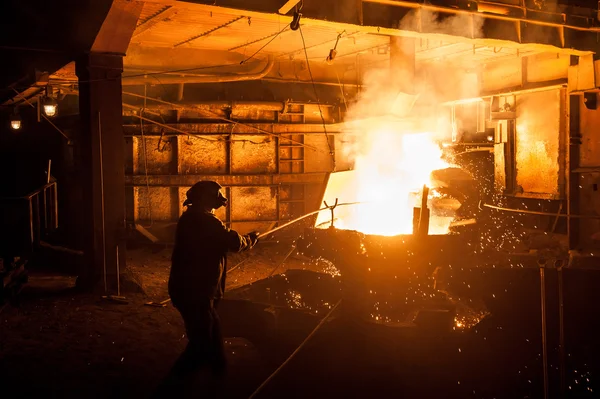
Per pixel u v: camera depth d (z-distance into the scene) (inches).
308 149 594.9
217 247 209.9
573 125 458.0
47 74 406.0
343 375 218.4
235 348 263.1
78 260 452.8
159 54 548.1
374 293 246.4
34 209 360.2
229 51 570.9
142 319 311.4
